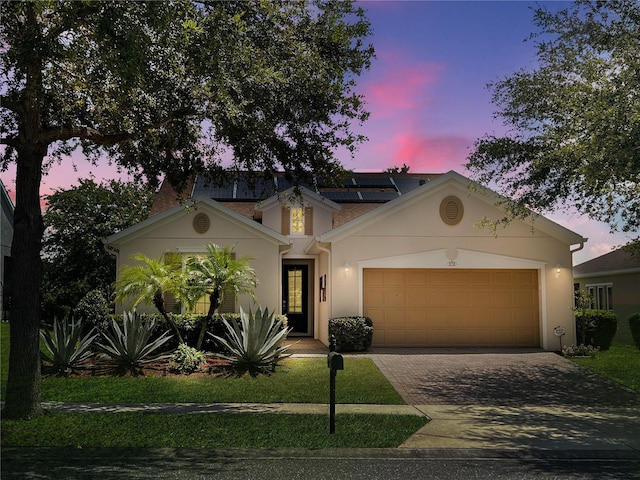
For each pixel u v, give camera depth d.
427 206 17.55
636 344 18.77
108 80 10.07
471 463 7.34
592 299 18.36
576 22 11.72
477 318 17.72
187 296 13.99
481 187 16.09
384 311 17.59
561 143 12.22
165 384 12.06
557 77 12.38
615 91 10.34
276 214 19.95
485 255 17.53
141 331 13.41
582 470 7.09
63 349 13.14
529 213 14.24
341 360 8.60
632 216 12.55
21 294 9.30
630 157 9.45
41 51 7.99
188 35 8.31
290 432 8.55
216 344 15.96
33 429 8.48
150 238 17.70
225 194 21.86
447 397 11.43
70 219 23.39
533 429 9.06
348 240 17.34
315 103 10.30
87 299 17.66
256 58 9.39
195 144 11.80
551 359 15.67
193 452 7.61
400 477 6.72
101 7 8.10
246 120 10.14
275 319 15.80
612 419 9.82
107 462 7.17
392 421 9.33
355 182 24.27
